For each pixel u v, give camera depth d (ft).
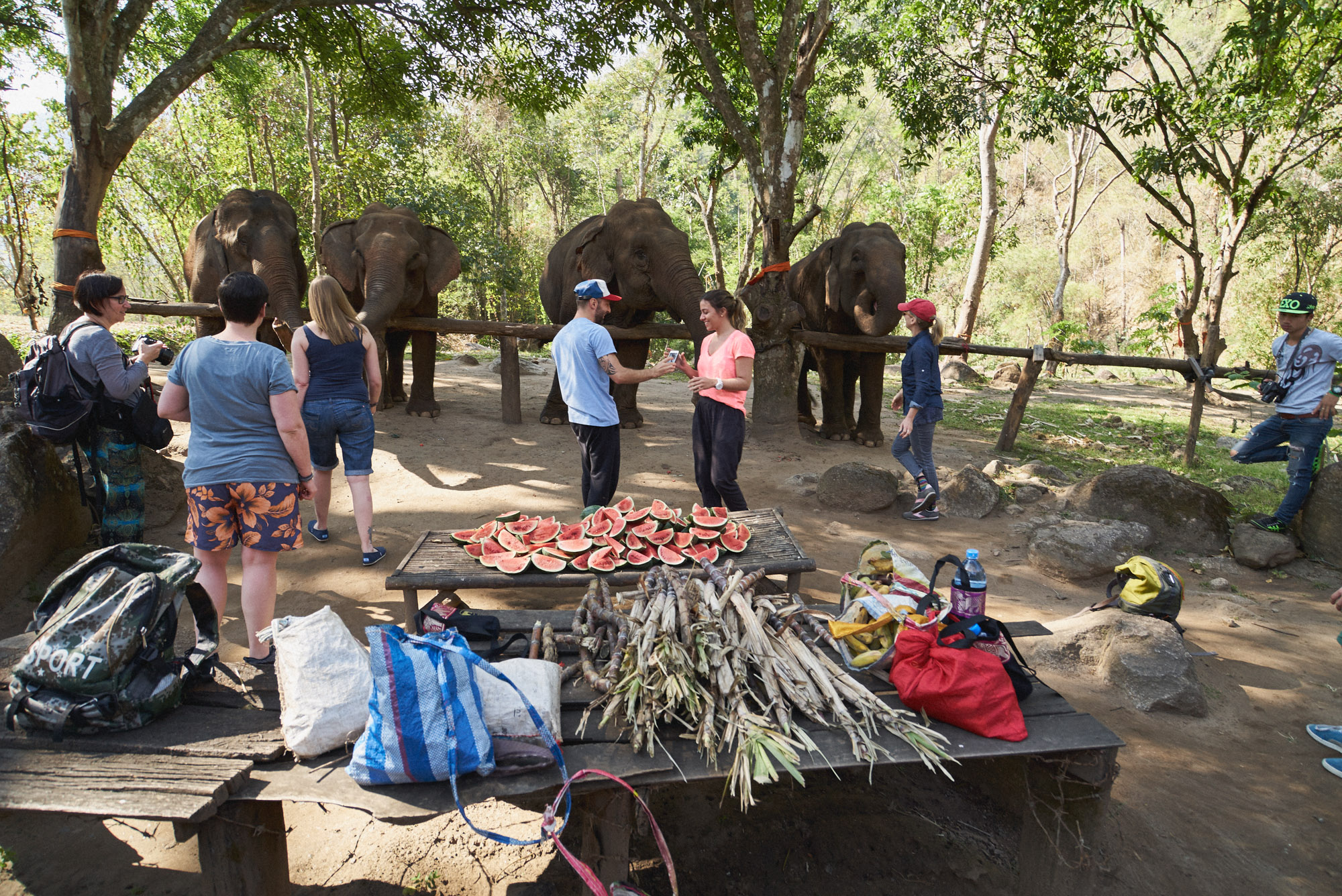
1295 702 12.78
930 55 38.58
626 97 94.48
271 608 10.87
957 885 9.34
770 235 27.09
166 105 23.20
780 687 8.86
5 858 9.06
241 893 7.71
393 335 29.12
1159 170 27.78
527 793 7.45
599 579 11.42
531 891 9.04
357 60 34.40
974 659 8.58
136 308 24.16
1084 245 109.09
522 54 35.58
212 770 7.54
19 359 18.93
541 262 96.68
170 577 8.76
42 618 8.68
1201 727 12.04
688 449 25.89
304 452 10.70
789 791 10.92
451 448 24.80
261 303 10.59
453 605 12.19
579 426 15.47
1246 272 66.54
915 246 78.84
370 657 7.93
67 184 21.31
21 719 8.06
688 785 10.97
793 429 28.04
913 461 20.07
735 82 44.01
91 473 15.97
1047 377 54.75
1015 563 17.97
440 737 7.38
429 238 27.63
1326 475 18.25
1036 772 8.68
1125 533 17.79
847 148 96.48
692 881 9.31
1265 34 24.63
